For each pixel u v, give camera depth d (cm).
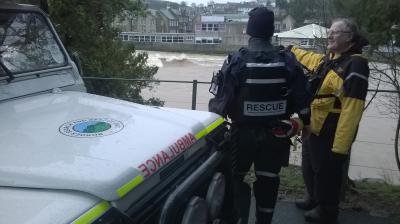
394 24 472
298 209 427
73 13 1028
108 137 215
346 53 335
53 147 199
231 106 321
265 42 319
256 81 309
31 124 224
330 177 355
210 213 253
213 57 5366
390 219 408
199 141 253
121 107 263
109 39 1141
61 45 323
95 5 1061
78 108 253
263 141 316
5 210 160
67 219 159
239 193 324
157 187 208
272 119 319
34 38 304
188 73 3369
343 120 322
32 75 285
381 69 500
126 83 1137
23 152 193
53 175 178
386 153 1009
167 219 203
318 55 385
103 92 1077
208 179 253
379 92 509
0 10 284
